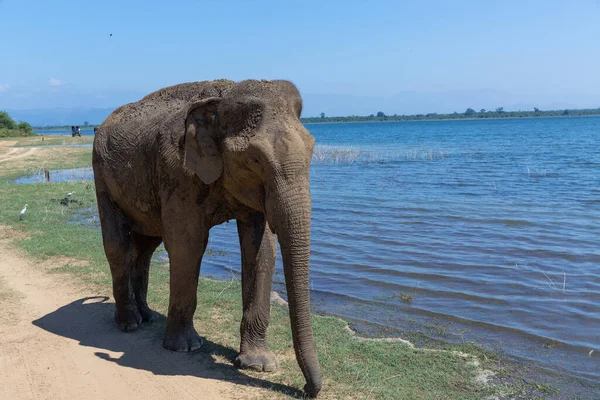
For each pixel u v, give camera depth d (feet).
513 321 25.14
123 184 19.94
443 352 20.98
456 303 27.71
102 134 21.26
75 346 19.84
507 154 135.95
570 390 18.40
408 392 17.16
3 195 62.08
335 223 49.19
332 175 92.17
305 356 14.78
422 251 38.37
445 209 56.29
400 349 20.97
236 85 15.72
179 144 17.11
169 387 16.53
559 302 27.63
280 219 14.17
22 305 24.43
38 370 17.80
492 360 20.68
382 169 102.01
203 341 20.17
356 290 29.94
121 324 21.45
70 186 72.23
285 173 14.17
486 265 34.55
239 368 17.89
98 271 30.17
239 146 14.99
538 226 46.88
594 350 21.93
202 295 26.50
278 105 14.97
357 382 17.29
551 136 235.40
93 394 16.14
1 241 38.06
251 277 17.99
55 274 29.58
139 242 22.27
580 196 64.44
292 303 14.44
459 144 189.26
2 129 265.95
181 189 17.24
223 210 17.81
